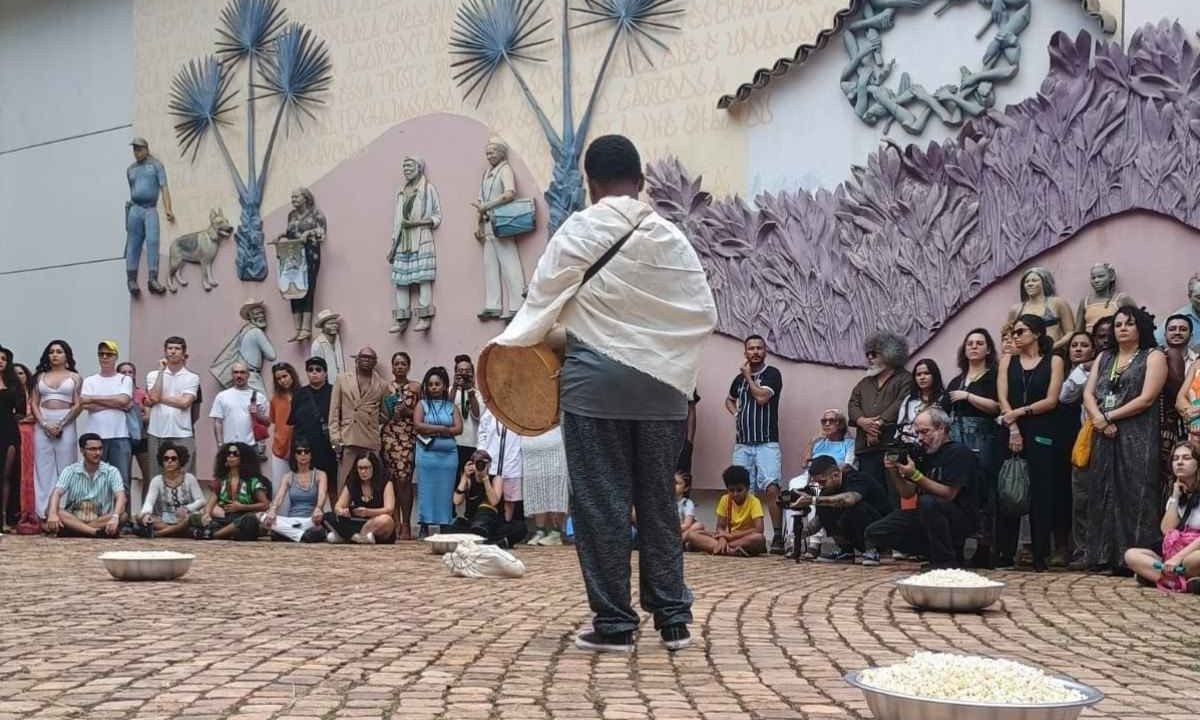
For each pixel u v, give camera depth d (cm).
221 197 1994
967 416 1190
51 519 1597
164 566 955
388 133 1812
